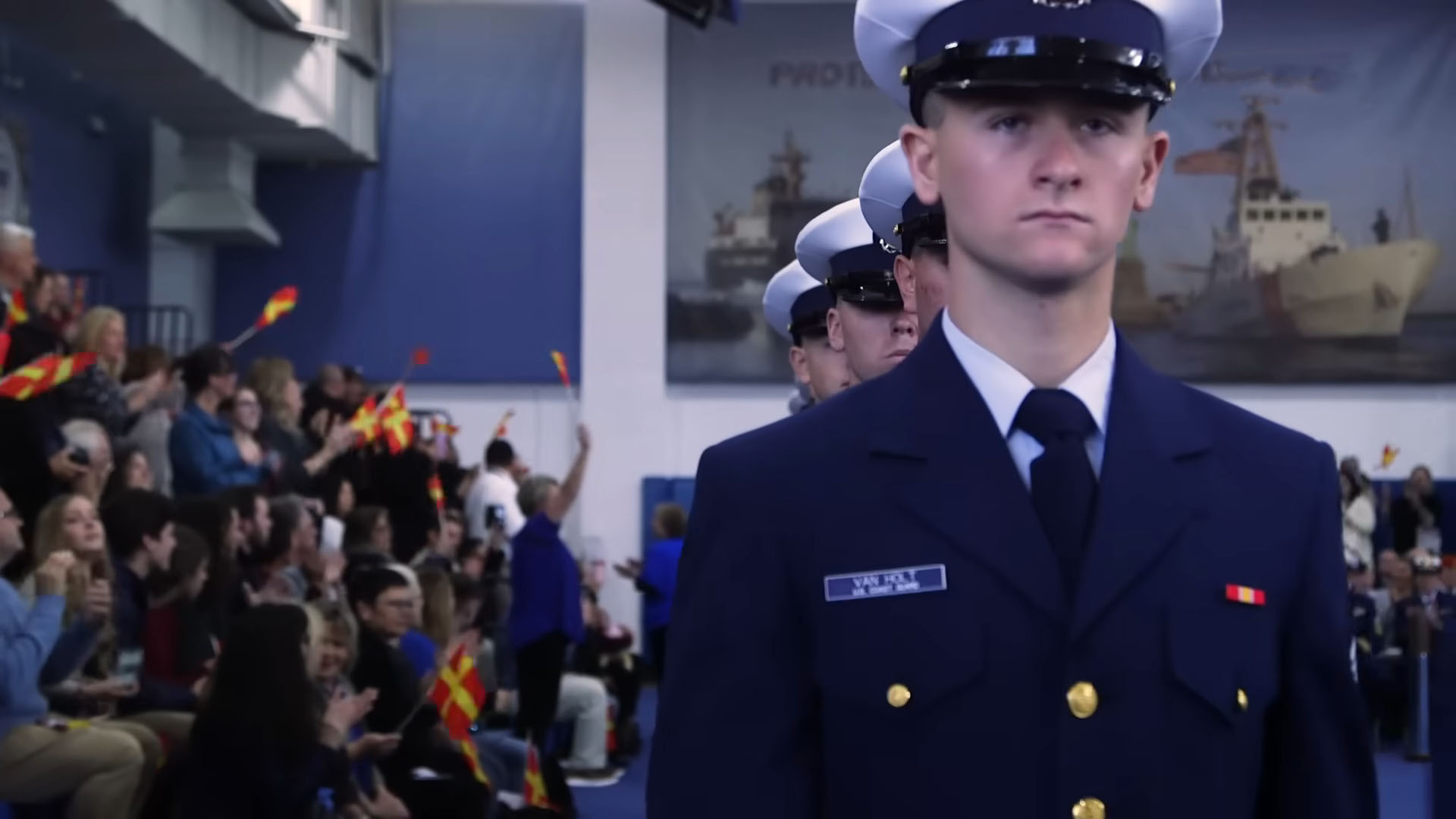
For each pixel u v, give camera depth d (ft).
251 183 43.86
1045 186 4.50
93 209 39.83
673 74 46.03
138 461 19.13
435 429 37.27
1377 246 45.24
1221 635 4.50
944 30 4.67
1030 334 4.65
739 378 45.96
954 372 4.73
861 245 8.26
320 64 40.32
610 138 46.03
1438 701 12.85
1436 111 45.09
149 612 16.30
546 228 46.37
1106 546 4.50
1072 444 4.62
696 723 4.66
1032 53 4.47
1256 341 45.44
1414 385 45.39
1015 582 4.49
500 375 46.16
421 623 22.35
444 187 46.21
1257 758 4.57
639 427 46.06
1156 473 4.59
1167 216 45.57
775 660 4.64
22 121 35.53
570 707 28.96
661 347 46.06
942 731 4.47
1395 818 24.98
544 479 26.76
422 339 46.16
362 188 46.09
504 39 46.34
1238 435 4.74
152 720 15.48
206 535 17.11
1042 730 4.44
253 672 14.21
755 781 4.58
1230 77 45.37
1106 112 4.55
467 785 18.13
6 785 13.60
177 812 14.12
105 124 40.37
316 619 16.14
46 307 24.31
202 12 34.81
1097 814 4.37
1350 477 41.57
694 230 46.06
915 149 4.86
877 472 4.66
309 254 45.93
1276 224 45.37
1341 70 45.27
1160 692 4.46
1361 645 33.76
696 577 4.78
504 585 29.48
